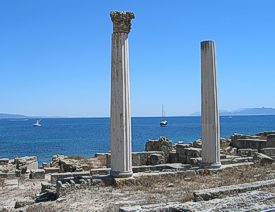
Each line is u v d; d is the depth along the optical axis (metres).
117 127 19.94
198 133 123.81
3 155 64.31
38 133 146.88
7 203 18.95
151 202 15.48
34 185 24.47
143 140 95.44
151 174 20.77
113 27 20.06
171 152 31.58
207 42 23.02
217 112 23.08
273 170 22.92
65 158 33.81
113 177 19.89
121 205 15.26
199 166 23.45
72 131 159.50
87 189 18.98
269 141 33.59
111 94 20.09
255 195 13.30
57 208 15.55
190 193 16.58
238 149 35.38
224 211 11.44
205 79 23.03
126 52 20.08
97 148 76.00
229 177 21.12
